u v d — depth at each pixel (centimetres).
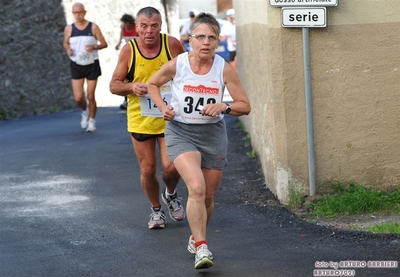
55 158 2034
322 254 1141
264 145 1636
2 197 1606
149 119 1248
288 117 1407
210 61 1084
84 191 1639
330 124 1413
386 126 1419
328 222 1327
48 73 3303
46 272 1105
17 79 3138
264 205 1444
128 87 1233
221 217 1377
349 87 1404
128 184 1692
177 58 1090
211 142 1102
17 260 1167
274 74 1400
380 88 1407
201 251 1045
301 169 1421
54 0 3328
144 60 1240
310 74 1393
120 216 1421
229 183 1638
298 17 1365
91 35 2425
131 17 3027
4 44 3084
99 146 2191
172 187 1310
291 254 1147
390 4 1386
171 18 3775
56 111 3331
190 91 1082
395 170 1431
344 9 1381
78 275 1087
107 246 1229
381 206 1387
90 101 2464
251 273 1068
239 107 1077
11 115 3095
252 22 1820
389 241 1190
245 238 1242
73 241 1263
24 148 2223
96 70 2453
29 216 1439
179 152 1081
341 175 1429
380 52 1396
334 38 1388
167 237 1269
